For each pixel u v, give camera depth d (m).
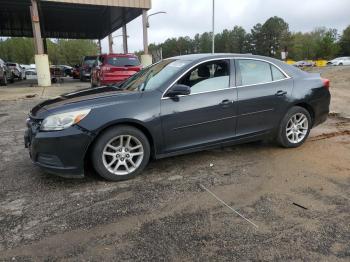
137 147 4.41
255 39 103.69
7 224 3.36
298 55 98.50
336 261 2.77
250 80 5.13
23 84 22.98
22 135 6.91
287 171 4.68
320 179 4.40
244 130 5.11
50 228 3.28
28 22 33.78
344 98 11.72
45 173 4.66
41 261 2.80
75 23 34.22
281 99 5.31
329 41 82.94
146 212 3.58
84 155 4.09
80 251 2.93
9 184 4.31
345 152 5.48
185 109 4.57
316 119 5.82
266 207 3.67
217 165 4.93
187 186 4.22
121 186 4.23
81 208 3.67
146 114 4.32
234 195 3.96
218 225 3.31
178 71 4.66
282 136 5.50
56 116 4.05
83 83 23.77
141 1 20.09
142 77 5.21
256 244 3.00
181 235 3.15
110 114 4.14
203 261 2.78
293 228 3.25
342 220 3.39
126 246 2.99
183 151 4.71
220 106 4.80
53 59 81.25
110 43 32.22
